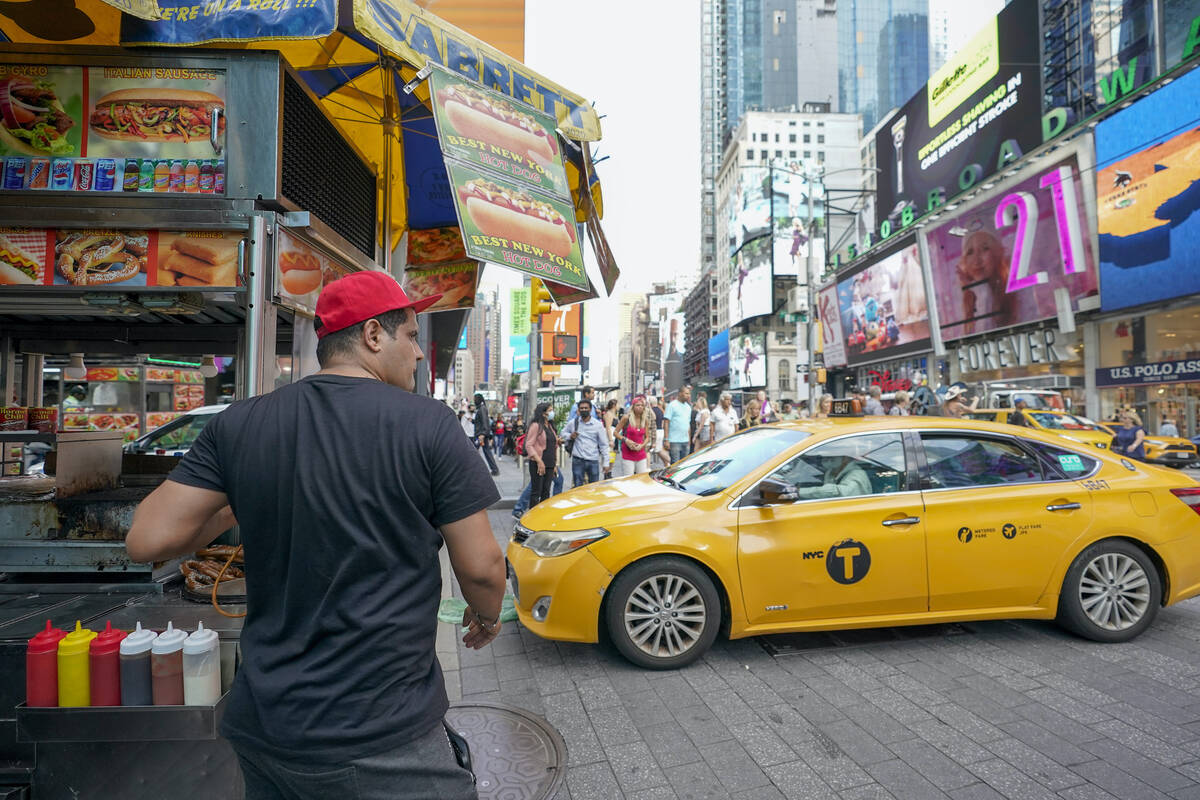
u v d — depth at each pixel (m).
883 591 4.18
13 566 2.76
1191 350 23.03
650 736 3.23
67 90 2.77
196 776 2.11
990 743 3.12
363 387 1.43
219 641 2.23
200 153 2.81
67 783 2.12
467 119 3.38
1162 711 3.43
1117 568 4.44
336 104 4.53
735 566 4.06
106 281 2.80
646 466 11.19
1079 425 15.74
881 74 144.25
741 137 107.62
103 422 11.45
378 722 1.27
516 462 21.80
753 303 82.25
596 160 4.88
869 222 56.78
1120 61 26.45
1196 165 21.52
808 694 3.68
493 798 2.68
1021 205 29.41
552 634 4.04
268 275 2.86
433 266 5.93
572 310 20.20
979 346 34.41
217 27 2.58
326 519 1.32
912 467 4.43
